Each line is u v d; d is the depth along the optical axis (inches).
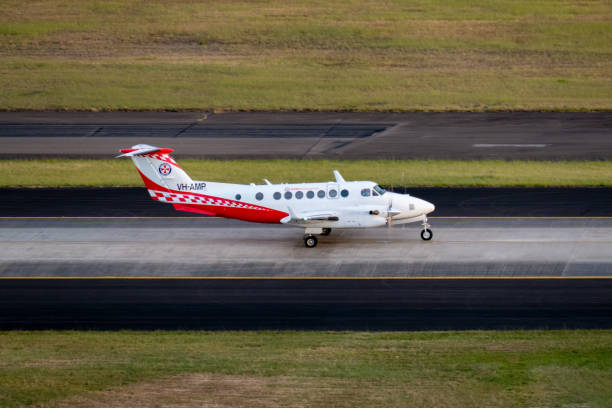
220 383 3351.4
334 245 6003.9
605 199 7126.0
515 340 4074.8
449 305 4766.2
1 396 3196.4
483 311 4658.0
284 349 3941.9
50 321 4586.6
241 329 4426.7
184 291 5083.7
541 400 3125.0
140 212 6998.0
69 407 3080.7
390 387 3287.4
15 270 5502.0
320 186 5989.2
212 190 6008.9
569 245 5876.0
